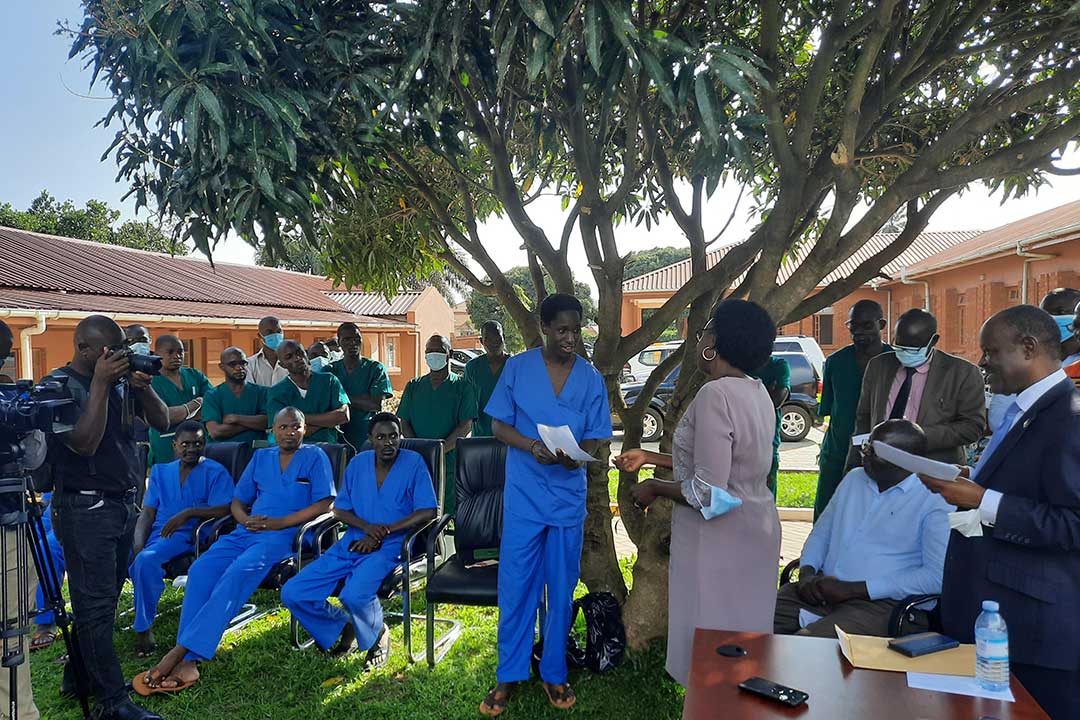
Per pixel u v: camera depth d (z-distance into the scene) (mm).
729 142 2623
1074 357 3852
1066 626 2145
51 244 13812
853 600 3188
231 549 4273
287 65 2922
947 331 15406
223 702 3662
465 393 5824
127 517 3334
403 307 23188
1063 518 2072
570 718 3354
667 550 3918
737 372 2736
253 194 2934
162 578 4328
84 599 3232
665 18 4008
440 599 3887
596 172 4059
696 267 4707
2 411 2678
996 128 4500
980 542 2312
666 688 3535
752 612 2713
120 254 15266
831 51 3225
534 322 4883
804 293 3541
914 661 2105
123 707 3334
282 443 4555
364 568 4000
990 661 1931
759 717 1817
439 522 4250
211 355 13977
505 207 4227
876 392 4105
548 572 3443
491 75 3279
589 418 3479
